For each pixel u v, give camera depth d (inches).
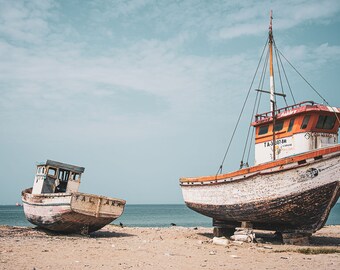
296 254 496.1
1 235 682.2
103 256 447.5
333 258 454.3
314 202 551.2
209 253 499.2
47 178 804.6
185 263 412.5
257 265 403.2
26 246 510.6
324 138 614.9
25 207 827.4
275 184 574.6
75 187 838.5
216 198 709.9
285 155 639.8
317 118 607.8
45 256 428.5
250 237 637.9
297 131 619.2
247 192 623.2
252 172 609.3
